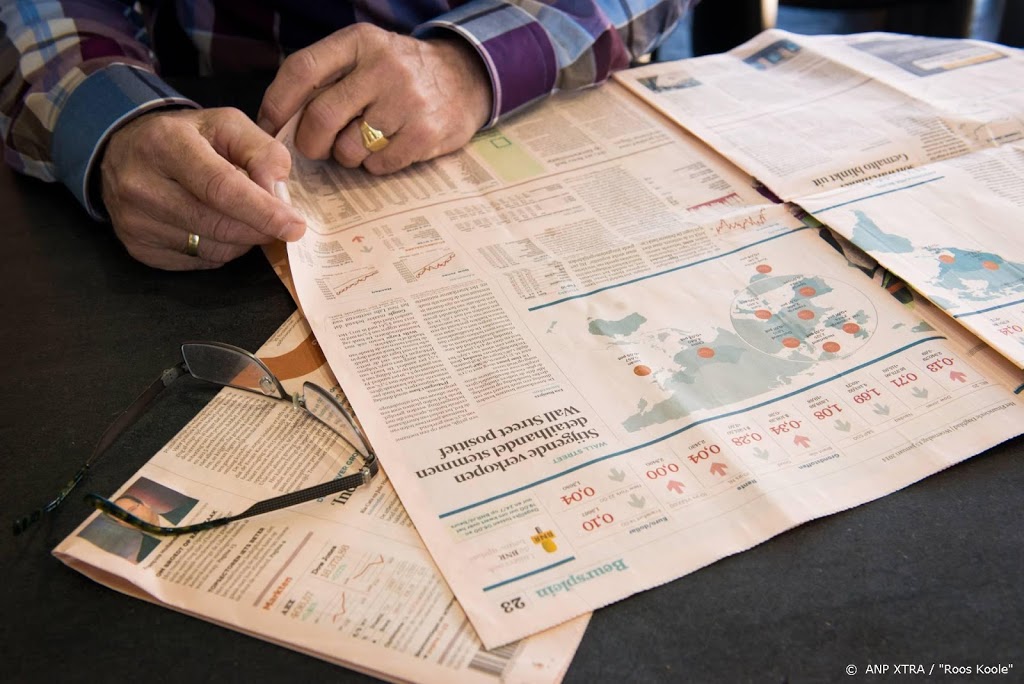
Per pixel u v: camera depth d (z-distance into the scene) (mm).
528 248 688
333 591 426
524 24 842
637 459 494
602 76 915
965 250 647
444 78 798
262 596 423
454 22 821
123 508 464
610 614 416
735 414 524
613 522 458
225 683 391
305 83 728
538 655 397
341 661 397
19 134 771
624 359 568
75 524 469
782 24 2043
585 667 393
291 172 782
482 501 471
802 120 843
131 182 638
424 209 742
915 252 646
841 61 949
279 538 452
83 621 418
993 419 517
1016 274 621
